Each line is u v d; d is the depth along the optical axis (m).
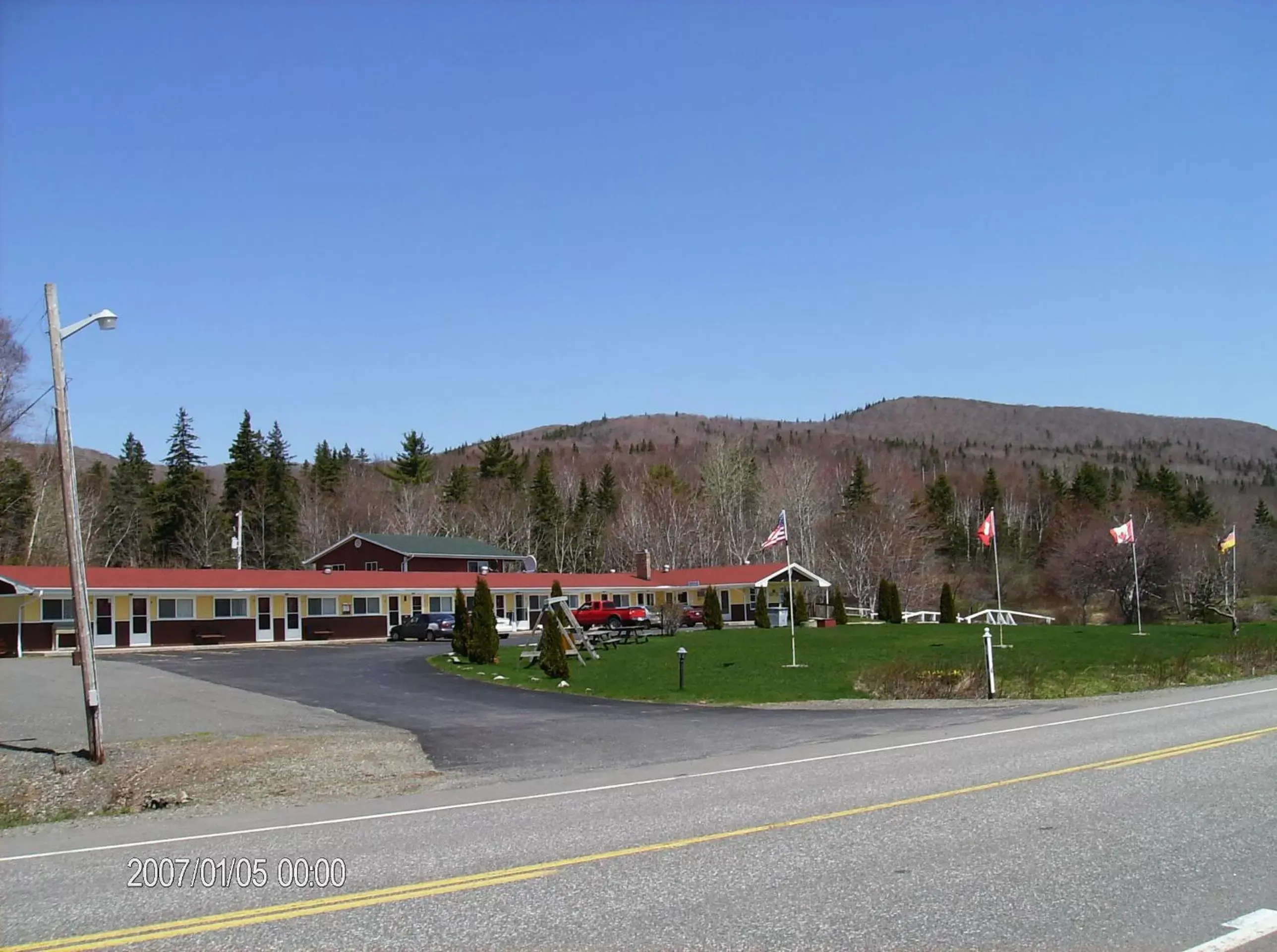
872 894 6.75
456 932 6.20
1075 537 73.56
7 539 56.72
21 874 8.27
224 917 6.66
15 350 43.97
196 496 77.00
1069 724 16.45
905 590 74.50
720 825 9.10
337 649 45.09
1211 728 15.05
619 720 20.38
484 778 13.47
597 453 177.88
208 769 14.86
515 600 60.19
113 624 44.19
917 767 12.30
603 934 6.08
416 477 98.81
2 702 24.16
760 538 85.56
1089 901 6.54
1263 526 87.50
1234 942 5.79
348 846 8.87
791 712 21.42
